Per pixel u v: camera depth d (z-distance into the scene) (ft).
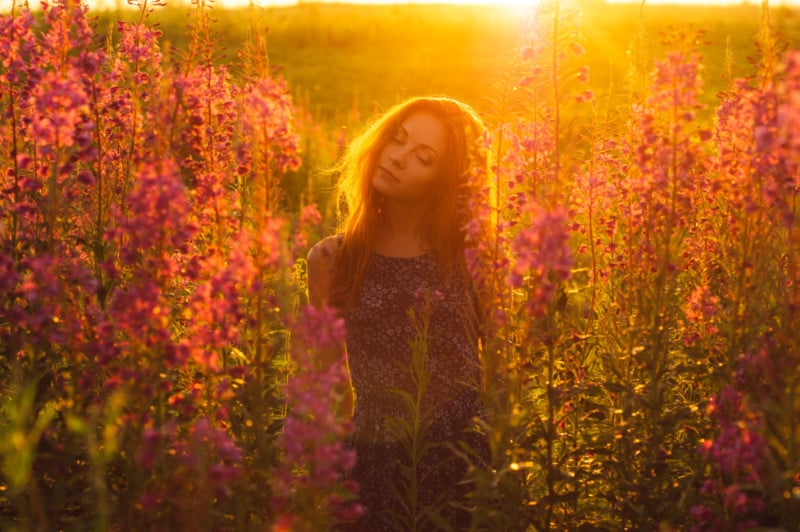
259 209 9.00
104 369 8.46
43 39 10.00
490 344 9.52
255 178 9.02
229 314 8.23
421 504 10.18
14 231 9.52
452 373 10.69
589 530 9.78
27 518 7.95
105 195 10.57
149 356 7.91
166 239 8.07
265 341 9.00
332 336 7.30
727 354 9.61
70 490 9.11
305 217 9.53
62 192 9.31
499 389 9.71
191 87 10.07
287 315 8.68
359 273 10.98
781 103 9.12
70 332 8.63
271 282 9.35
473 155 9.95
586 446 9.81
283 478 7.59
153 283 7.70
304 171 27.50
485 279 9.50
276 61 105.50
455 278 10.91
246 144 9.17
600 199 12.17
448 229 10.92
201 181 9.75
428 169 10.79
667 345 10.50
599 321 11.59
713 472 9.21
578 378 10.90
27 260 8.84
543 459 9.66
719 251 11.64
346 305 11.03
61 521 8.84
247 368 8.57
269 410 9.77
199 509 7.47
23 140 10.16
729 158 10.70
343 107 71.15
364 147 11.41
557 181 8.87
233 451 7.87
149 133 9.92
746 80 9.43
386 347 10.73
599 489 10.80
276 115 8.87
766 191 8.62
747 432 7.75
